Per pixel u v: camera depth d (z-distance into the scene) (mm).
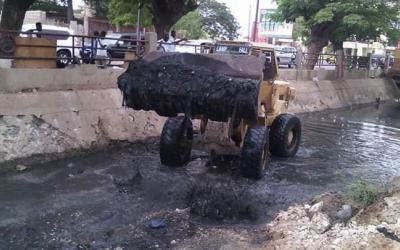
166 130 8781
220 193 7465
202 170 8992
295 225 5855
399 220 5289
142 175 8562
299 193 8000
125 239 5750
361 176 9445
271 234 5746
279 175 9008
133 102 8117
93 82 11414
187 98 7605
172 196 7504
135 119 11719
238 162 9164
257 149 8195
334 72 24438
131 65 8086
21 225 6160
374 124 17375
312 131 14891
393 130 16062
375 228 5230
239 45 10047
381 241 4949
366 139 13898
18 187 7680
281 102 10328
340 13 23953
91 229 6090
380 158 11258
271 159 10242
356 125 16875
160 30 17781
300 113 19375
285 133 9984
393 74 30359
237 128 8523
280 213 6539
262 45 10258
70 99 10438
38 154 9180
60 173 8555
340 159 10906
